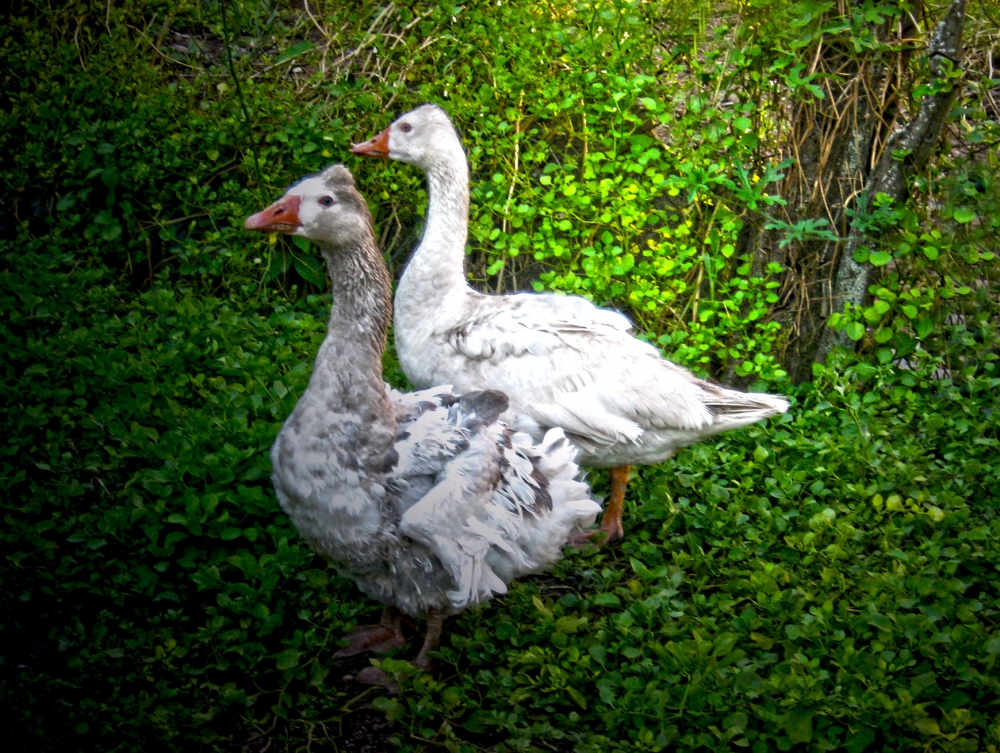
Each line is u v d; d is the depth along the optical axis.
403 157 1.95
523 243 2.31
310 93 2.65
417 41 2.64
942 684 1.55
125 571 1.66
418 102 2.54
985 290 2.27
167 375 2.08
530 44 2.42
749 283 2.30
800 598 1.70
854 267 2.27
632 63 2.37
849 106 2.24
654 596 1.66
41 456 1.89
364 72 2.61
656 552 1.84
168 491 1.75
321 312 2.43
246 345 2.20
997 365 2.31
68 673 1.54
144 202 2.56
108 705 1.46
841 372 2.28
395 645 1.66
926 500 1.92
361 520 1.51
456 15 2.54
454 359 1.84
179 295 2.45
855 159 2.26
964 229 2.25
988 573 1.80
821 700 1.47
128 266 2.52
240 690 1.50
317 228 1.52
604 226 2.36
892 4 2.18
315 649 1.60
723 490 1.95
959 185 2.21
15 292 2.25
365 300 1.53
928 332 2.25
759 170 2.30
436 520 1.47
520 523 1.55
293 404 2.02
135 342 2.15
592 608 1.75
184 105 2.59
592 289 2.26
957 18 2.07
